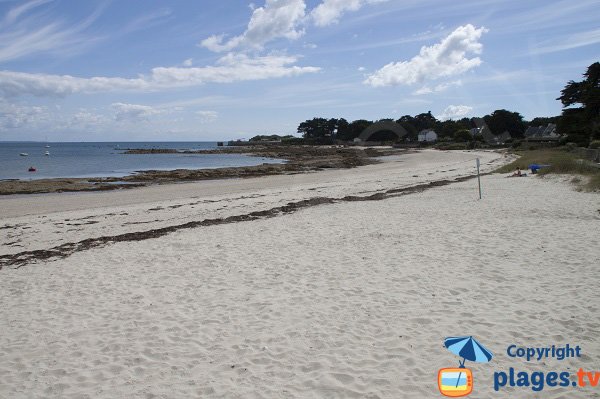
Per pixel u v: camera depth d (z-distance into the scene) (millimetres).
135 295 7953
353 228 13180
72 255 11320
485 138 109188
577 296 6988
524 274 8195
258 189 27844
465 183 25359
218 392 4762
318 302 7285
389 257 9773
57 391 4906
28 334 6445
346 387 4770
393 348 5602
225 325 6516
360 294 7566
